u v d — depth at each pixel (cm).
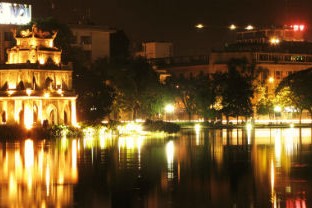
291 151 12731
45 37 18300
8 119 17600
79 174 9512
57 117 17862
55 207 7262
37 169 10006
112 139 16238
